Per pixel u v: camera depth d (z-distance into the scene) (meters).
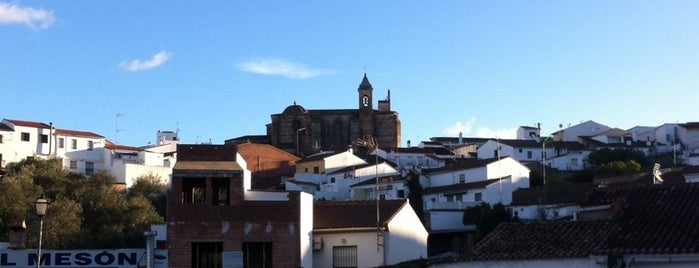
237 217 41.59
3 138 113.06
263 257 41.69
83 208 77.00
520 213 83.81
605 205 30.47
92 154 120.62
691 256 23.08
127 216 77.94
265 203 41.94
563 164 130.12
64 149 119.12
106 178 100.94
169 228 41.22
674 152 128.38
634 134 153.75
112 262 40.22
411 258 46.72
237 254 41.09
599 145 143.12
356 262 44.84
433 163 134.50
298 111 163.50
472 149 154.88
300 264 41.53
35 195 77.00
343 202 47.91
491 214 76.38
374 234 44.94
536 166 124.75
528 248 29.70
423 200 92.81
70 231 68.88
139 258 40.44
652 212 26.09
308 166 126.19
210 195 42.19
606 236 27.22
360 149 144.75
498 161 95.69
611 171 109.00
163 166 116.56
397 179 96.38
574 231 29.75
